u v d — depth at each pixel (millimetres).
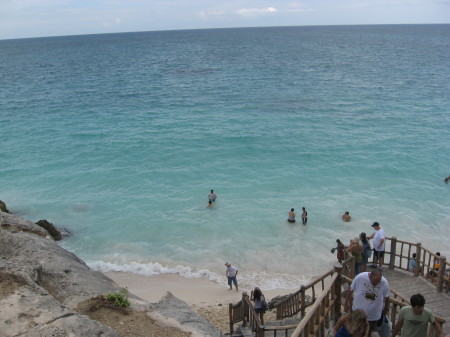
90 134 40000
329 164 30750
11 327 7023
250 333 11297
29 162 32406
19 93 67938
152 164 31562
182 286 17641
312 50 152000
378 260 14711
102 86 75188
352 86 67812
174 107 53500
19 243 11094
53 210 24547
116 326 8141
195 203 25000
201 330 8391
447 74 80625
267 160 31844
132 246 20797
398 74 82250
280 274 18391
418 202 24641
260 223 22484
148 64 116125
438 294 12398
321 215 23172
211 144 36000
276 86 69250
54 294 8984
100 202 25484
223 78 81000
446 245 20250
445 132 38562
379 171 29281
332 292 8180
